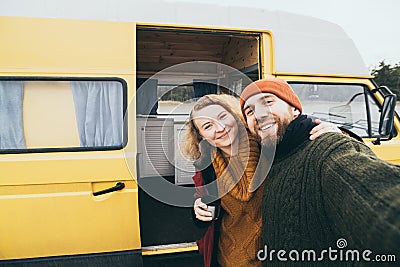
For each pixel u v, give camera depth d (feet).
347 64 10.05
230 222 5.22
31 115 7.61
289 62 9.41
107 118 7.93
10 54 7.39
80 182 7.53
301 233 3.82
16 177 7.30
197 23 8.95
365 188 2.92
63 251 7.57
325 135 3.97
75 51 7.69
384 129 9.26
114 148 7.83
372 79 10.33
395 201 2.60
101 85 7.89
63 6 8.09
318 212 3.58
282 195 4.14
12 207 7.31
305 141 4.24
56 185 7.47
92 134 7.86
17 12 7.59
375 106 10.39
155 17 8.73
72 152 7.64
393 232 2.48
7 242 7.37
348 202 3.00
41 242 7.47
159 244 9.48
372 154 3.52
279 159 4.50
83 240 7.63
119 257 7.80
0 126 7.48
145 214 12.09
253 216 4.99
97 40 7.83
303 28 9.85
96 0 8.43
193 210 5.63
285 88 4.36
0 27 7.41
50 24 7.63
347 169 3.24
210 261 5.88
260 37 9.30
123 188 7.77
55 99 7.72
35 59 7.49
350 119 10.17
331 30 10.18
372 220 2.67
